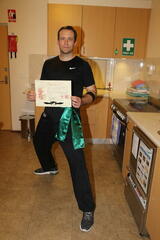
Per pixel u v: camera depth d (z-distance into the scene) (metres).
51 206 2.14
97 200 2.27
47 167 2.62
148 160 1.65
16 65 3.85
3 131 4.17
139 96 3.38
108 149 3.53
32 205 2.14
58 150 3.39
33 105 4.04
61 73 1.87
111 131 3.29
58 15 3.43
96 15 3.45
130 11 3.45
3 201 2.18
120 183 2.59
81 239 1.77
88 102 1.89
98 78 4.04
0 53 3.87
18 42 3.74
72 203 2.20
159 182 1.50
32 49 3.78
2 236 1.76
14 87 3.96
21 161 3.00
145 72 3.70
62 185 2.49
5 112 4.15
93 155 3.30
